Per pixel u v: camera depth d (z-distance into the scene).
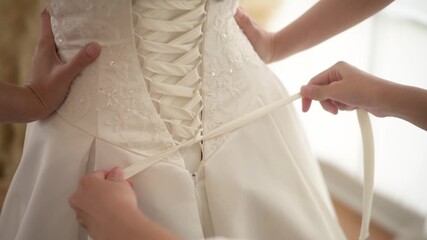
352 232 1.48
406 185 1.39
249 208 0.66
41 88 0.61
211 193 0.63
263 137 0.68
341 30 0.78
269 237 0.68
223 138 0.65
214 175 0.63
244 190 0.65
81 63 0.59
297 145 0.73
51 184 0.61
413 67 1.28
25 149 0.68
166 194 0.60
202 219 0.64
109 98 0.59
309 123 1.60
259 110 0.67
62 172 0.61
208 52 0.63
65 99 0.62
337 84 0.67
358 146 1.51
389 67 1.34
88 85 0.60
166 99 0.61
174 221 0.60
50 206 0.61
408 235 1.39
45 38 0.63
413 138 1.35
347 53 1.44
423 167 1.34
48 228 0.62
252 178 0.66
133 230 0.52
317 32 0.77
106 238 0.53
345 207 1.59
